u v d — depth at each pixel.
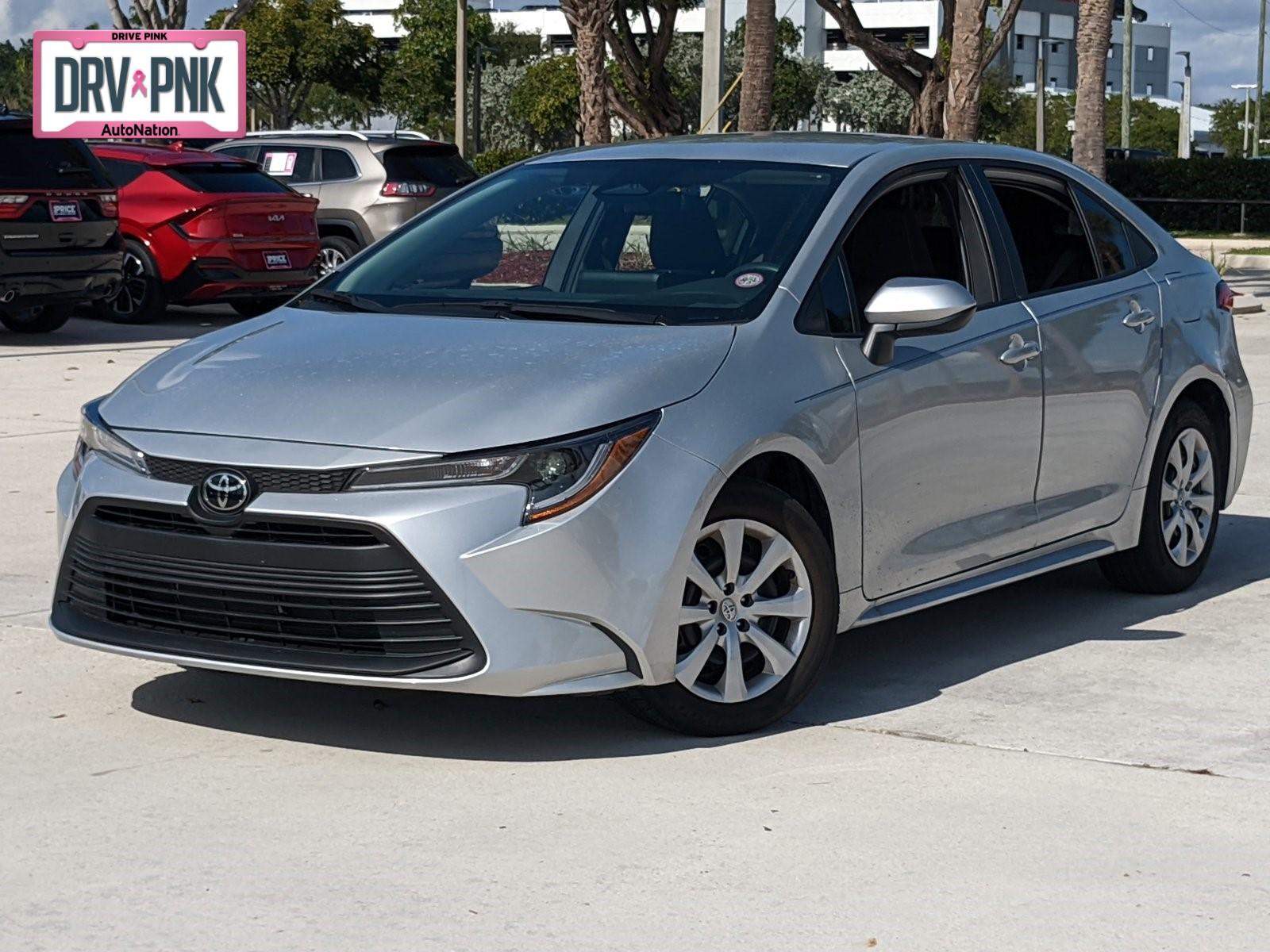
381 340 5.13
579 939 3.59
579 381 4.73
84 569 4.93
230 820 4.27
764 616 5.02
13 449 9.84
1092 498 6.27
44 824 4.24
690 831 4.21
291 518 4.52
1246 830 4.26
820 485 5.08
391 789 4.51
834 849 4.10
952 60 21.00
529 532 4.48
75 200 14.80
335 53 58.44
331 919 3.69
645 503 4.62
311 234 17.31
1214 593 6.86
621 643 4.64
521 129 68.12
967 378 5.60
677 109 30.20
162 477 4.73
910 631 6.26
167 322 17.52
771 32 23.11
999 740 4.96
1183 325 6.71
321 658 4.61
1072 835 4.21
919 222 5.77
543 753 4.80
